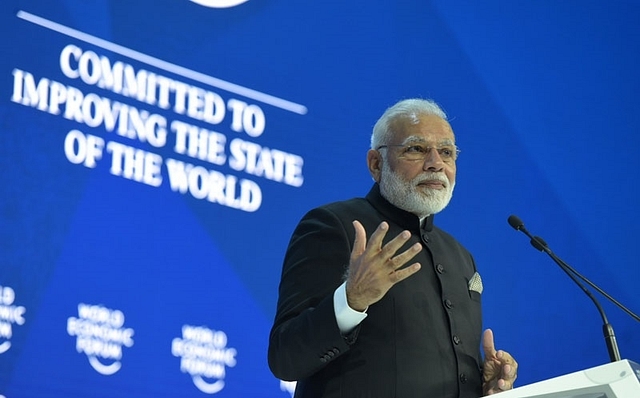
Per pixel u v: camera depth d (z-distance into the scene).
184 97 7.13
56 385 6.35
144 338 6.68
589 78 8.91
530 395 3.05
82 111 6.77
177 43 7.17
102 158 6.79
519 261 8.23
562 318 8.25
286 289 4.37
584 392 2.99
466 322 4.45
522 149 8.47
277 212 7.36
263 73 7.52
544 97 8.68
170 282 6.86
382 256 3.80
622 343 8.41
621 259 8.59
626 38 9.16
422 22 8.34
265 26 7.61
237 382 6.96
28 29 6.69
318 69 7.78
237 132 7.30
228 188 7.20
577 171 8.63
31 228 6.50
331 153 7.69
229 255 7.11
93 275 6.61
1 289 6.34
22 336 6.33
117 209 6.77
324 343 3.99
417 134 4.65
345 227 4.48
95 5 6.93
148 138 6.95
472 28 8.54
